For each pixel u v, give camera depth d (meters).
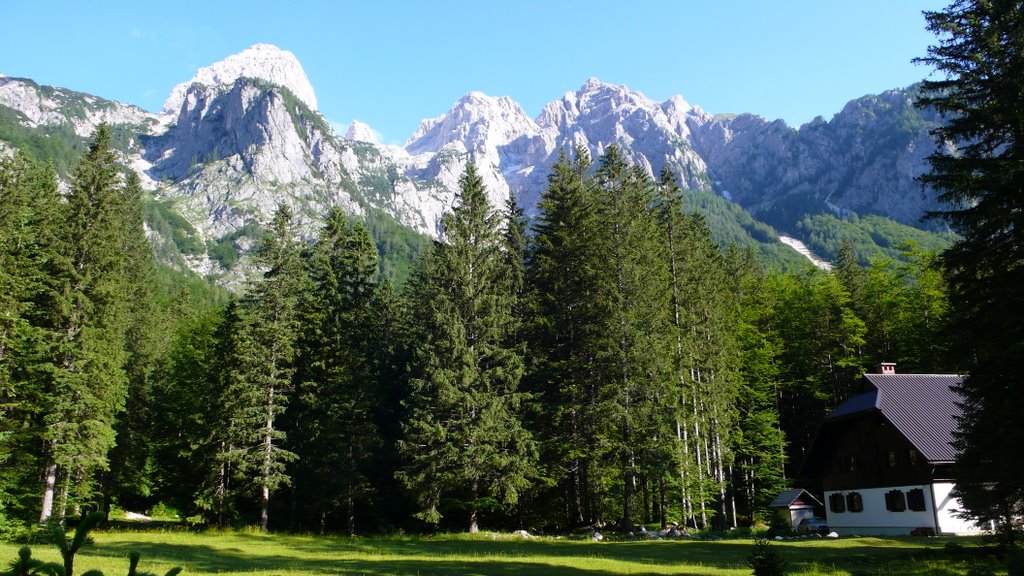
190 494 49.38
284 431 47.84
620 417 40.38
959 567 21.55
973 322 19.38
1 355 33.84
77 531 4.26
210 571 22.34
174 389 51.22
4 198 34.81
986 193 19.56
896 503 38.41
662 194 48.94
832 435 44.53
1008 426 18.22
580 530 43.03
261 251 46.66
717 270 55.94
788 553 28.05
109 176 39.34
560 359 47.09
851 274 69.00
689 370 44.72
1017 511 21.19
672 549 30.50
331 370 46.41
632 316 40.81
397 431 50.62
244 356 43.53
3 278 33.12
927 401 39.50
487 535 39.09
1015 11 19.28
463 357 42.16
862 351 61.66
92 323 37.16
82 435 36.19
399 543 35.62
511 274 49.25
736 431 50.72
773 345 60.94
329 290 48.81
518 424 42.03
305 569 23.20
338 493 43.66
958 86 20.44
